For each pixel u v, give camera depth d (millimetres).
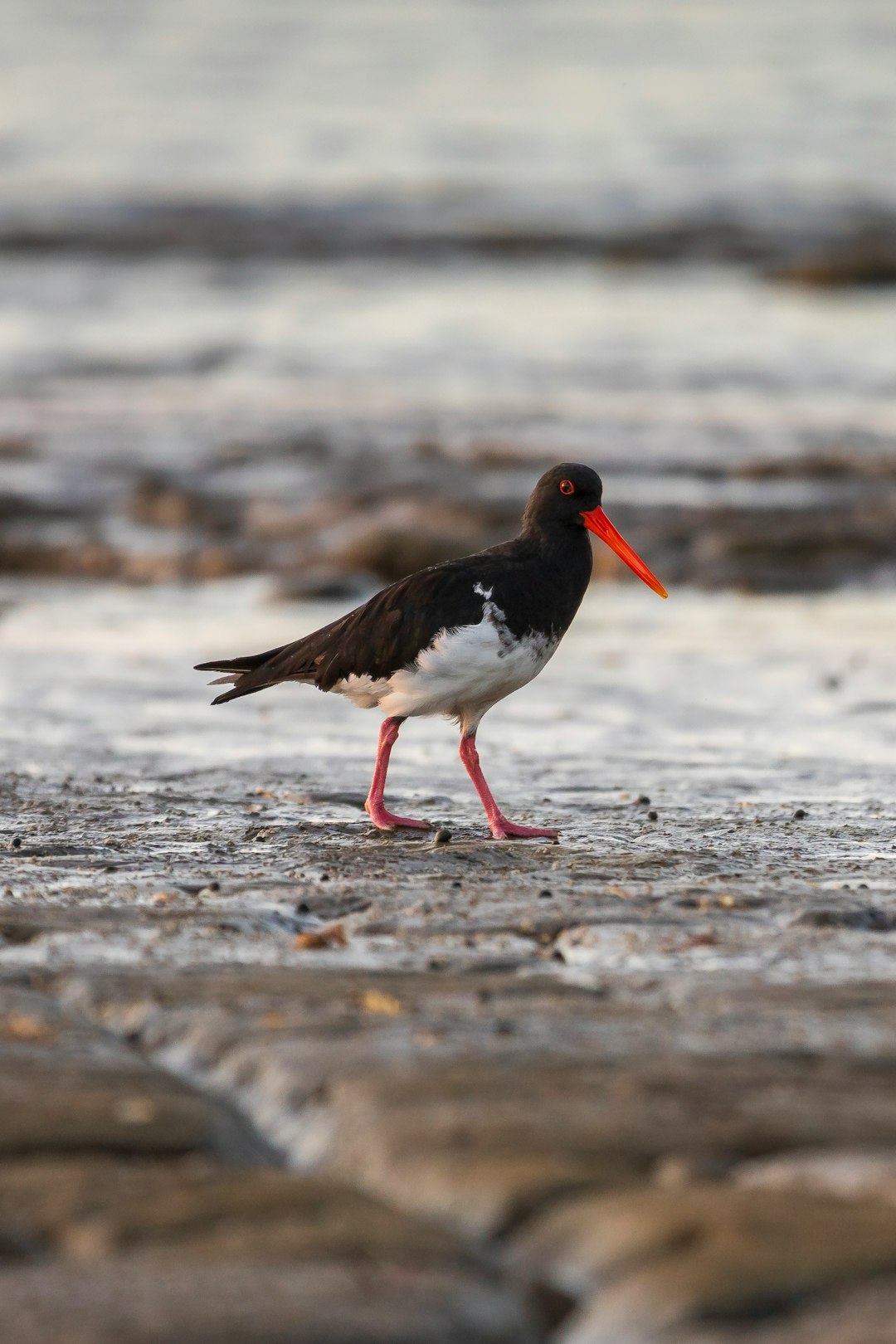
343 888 9117
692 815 11492
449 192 64500
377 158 71938
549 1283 4496
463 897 8883
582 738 14422
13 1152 5184
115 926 8156
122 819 11242
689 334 42844
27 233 55781
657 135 76375
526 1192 4867
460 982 7180
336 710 15656
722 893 9000
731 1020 6609
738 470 28250
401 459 29078
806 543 23734
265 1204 4805
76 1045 6219
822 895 8883
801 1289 4316
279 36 108188
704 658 18094
